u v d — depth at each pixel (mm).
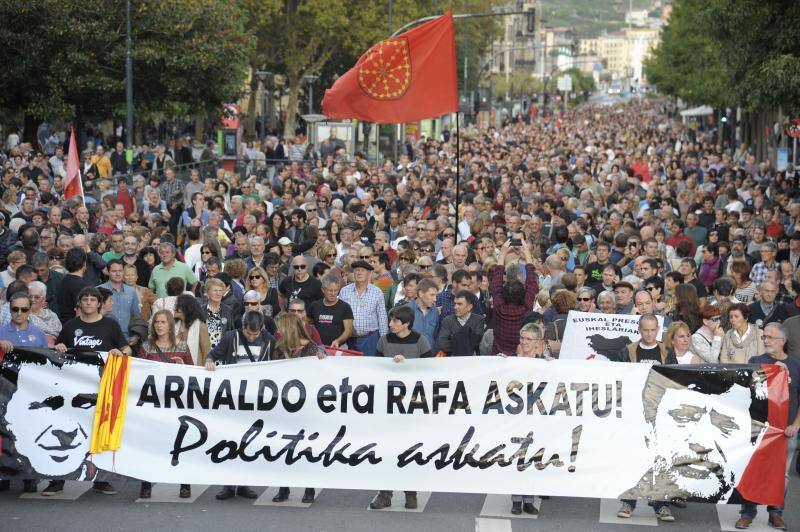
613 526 10312
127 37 36062
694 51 56812
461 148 49844
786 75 24641
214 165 35062
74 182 20969
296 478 10766
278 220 20328
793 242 18312
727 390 10523
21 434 10750
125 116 41344
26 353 10797
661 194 26453
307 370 10805
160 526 10047
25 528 9930
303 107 75250
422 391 10750
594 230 21297
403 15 63406
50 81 37219
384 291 15633
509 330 12648
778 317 14094
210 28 40188
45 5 36219
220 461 10797
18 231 17750
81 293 11375
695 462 10523
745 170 38219
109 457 10742
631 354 11422
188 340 11719
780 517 10422
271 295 14430
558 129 94938
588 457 10648
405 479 10734
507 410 10703
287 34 63250
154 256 15656
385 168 34281
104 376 10797
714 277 17938
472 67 96812
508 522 10367
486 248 16656
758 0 25141
